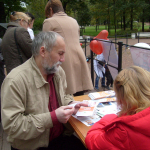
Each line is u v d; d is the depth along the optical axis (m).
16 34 2.25
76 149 1.53
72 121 1.45
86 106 1.56
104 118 1.32
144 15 23.81
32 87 1.33
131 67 1.09
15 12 2.52
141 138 0.94
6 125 1.23
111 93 1.92
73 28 2.41
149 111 0.96
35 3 17.80
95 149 1.06
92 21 33.88
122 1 24.08
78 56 2.42
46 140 1.40
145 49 2.15
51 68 1.36
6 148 2.26
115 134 0.98
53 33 1.36
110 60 3.26
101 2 25.38
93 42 3.50
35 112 1.35
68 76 2.36
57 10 2.44
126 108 1.04
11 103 1.24
